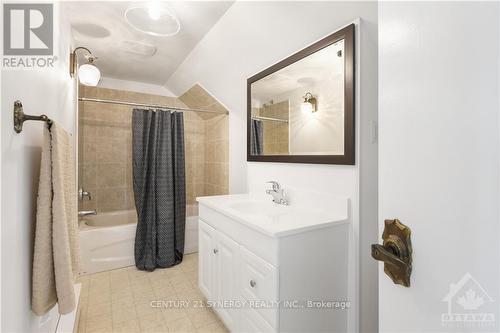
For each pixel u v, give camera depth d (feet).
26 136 2.61
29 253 2.64
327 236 4.13
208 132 10.76
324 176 4.81
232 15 5.72
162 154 8.71
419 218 1.47
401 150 1.56
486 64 1.17
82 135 9.59
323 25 4.55
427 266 1.43
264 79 6.20
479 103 1.19
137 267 8.28
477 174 1.20
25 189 2.56
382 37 1.68
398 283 1.57
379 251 1.61
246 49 6.27
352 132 4.20
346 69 4.24
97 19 6.14
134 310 6.07
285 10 4.73
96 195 9.93
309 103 5.03
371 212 4.33
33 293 2.58
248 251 4.33
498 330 1.13
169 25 6.17
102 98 10.06
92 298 6.56
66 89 5.55
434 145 1.38
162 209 8.59
